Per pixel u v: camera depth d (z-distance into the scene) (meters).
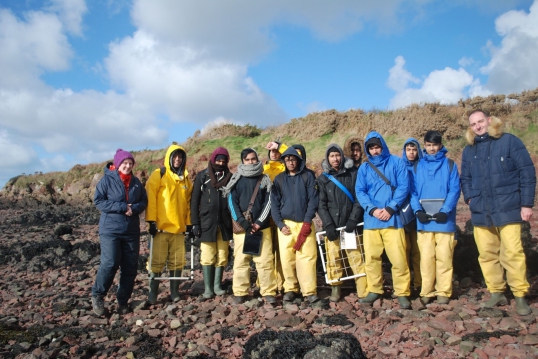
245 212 5.90
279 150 7.16
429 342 4.17
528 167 4.82
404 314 5.05
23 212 23.61
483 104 19.50
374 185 5.57
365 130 21.00
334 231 5.68
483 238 5.18
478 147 5.17
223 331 4.75
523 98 19.19
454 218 5.45
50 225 17.36
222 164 6.25
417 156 5.85
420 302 5.32
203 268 6.30
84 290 7.09
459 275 6.73
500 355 3.84
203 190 6.25
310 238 5.75
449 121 19.08
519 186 4.90
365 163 5.71
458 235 7.16
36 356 4.18
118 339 4.73
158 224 6.08
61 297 6.54
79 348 4.36
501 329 4.42
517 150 4.87
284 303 5.77
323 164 5.95
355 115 22.22
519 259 4.82
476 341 4.18
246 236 5.88
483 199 5.07
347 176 5.86
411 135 19.28
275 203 5.92
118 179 5.61
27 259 9.84
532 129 18.00
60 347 4.43
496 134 5.01
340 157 5.80
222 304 5.95
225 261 6.42
